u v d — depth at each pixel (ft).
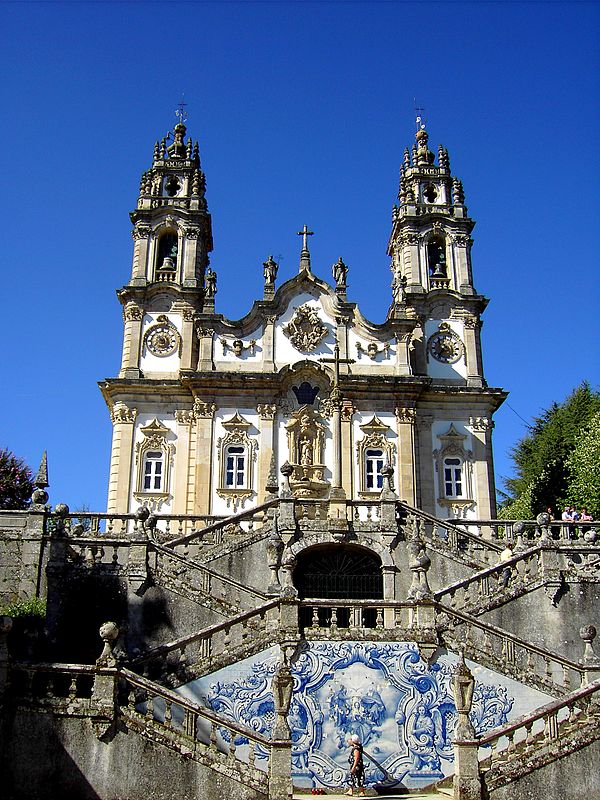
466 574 97.60
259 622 70.18
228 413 136.98
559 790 56.95
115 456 135.44
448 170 164.45
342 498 105.29
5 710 57.88
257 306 143.23
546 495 162.09
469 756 57.06
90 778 56.59
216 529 100.68
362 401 139.33
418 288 152.46
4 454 149.69
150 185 158.71
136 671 66.08
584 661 69.00
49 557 86.53
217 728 62.34
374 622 96.94
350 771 64.44
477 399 142.72
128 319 144.66
